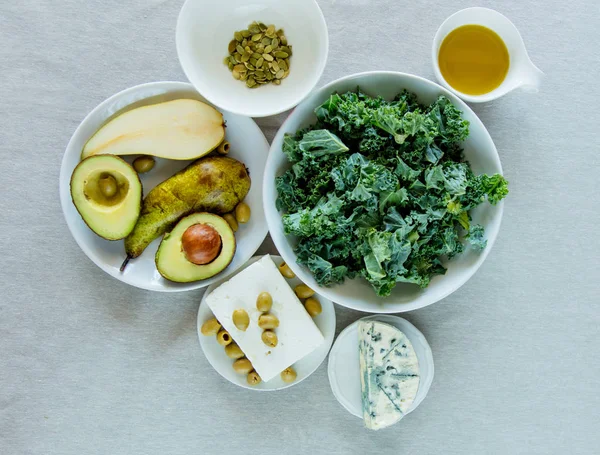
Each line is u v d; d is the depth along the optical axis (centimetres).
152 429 55
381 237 43
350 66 53
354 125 45
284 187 47
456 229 48
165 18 52
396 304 48
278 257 53
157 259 48
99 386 55
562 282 55
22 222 54
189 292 55
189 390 55
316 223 44
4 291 54
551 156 54
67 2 52
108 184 48
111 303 55
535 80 48
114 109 50
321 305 53
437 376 55
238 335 52
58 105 53
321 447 56
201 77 48
